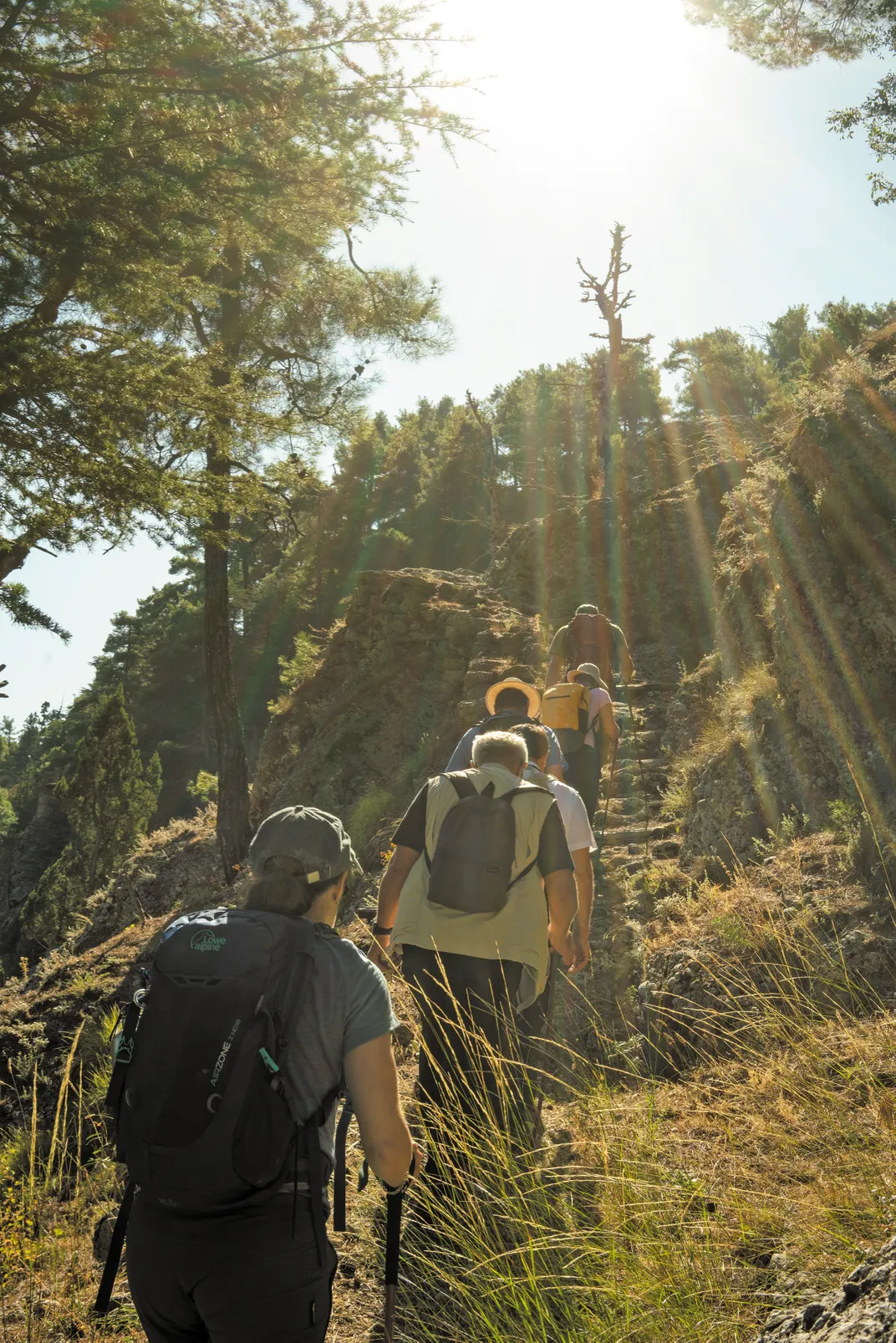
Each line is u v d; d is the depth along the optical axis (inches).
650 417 2669.8
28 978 569.0
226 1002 71.4
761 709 284.4
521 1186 118.9
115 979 410.0
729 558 393.1
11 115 290.5
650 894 258.2
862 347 334.6
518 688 196.7
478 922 138.5
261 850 85.4
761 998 147.2
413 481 2925.7
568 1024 202.5
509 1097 131.0
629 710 435.8
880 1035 133.2
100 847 1466.5
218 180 313.7
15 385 297.0
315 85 317.7
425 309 591.5
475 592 644.1
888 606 236.8
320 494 615.5
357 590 680.4
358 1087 75.3
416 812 149.0
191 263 345.1
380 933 151.5
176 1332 75.4
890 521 244.4
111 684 3065.9
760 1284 99.3
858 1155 108.2
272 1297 69.5
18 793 3122.5
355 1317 116.3
